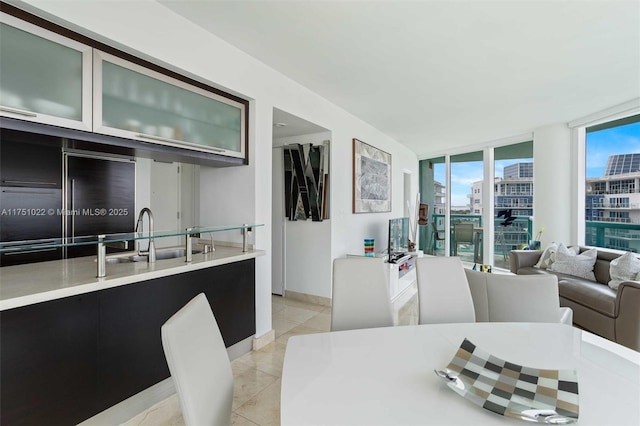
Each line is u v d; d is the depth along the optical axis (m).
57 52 1.63
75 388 1.57
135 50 1.88
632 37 2.33
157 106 2.09
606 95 3.56
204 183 3.04
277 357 2.62
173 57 2.07
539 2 1.94
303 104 3.33
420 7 1.98
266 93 2.84
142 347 1.87
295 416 0.89
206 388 0.98
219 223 2.95
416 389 1.04
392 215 5.86
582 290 3.20
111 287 1.71
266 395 2.10
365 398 0.98
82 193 3.25
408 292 4.79
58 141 1.76
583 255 3.78
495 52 2.57
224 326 2.44
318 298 4.11
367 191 4.80
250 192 2.77
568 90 3.41
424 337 1.48
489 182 6.01
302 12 2.05
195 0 1.95
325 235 4.03
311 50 2.56
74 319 1.57
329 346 1.37
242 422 1.83
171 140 2.15
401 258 4.67
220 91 2.52
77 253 3.18
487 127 4.97
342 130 4.13
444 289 1.99
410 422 0.87
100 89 1.79
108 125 1.83
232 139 2.63
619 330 2.74
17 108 1.49
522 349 1.36
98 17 1.70
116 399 1.75
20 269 1.92
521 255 4.40
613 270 3.22
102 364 1.68
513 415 0.89
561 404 0.95
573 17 2.09
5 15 1.45
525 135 5.34
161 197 4.93
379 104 3.90
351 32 2.28
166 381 2.03
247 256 2.51
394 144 5.96
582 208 4.62
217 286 2.37
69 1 1.60
